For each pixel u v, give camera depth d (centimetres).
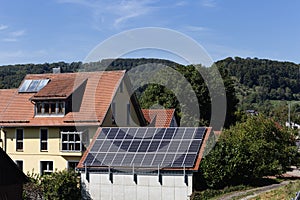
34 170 3766
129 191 2734
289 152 3541
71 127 3669
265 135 3519
